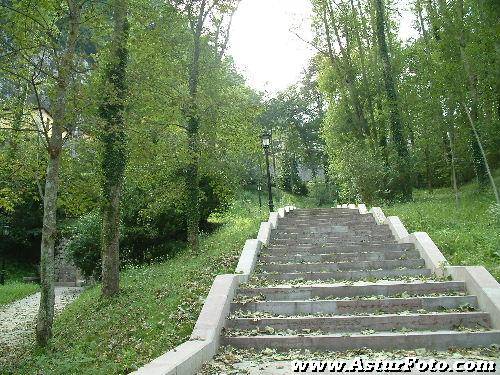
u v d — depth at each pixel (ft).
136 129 36.29
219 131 48.39
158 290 34.09
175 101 36.91
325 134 95.25
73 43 29.71
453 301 25.54
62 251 90.17
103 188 38.63
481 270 27.30
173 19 39.88
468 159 66.90
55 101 29.78
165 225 62.03
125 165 40.91
